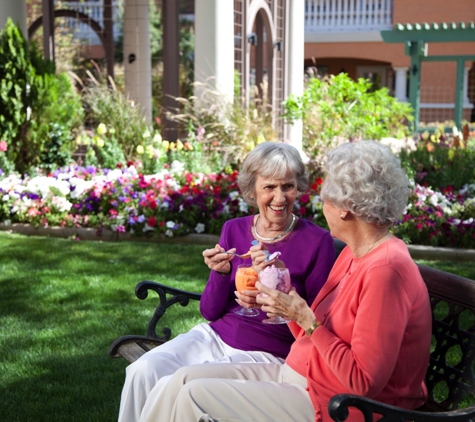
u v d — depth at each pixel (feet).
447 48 71.36
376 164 7.75
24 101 28.66
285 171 9.67
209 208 23.45
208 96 32.12
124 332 14.84
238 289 8.95
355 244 8.04
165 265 19.93
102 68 57.62
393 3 72.13
